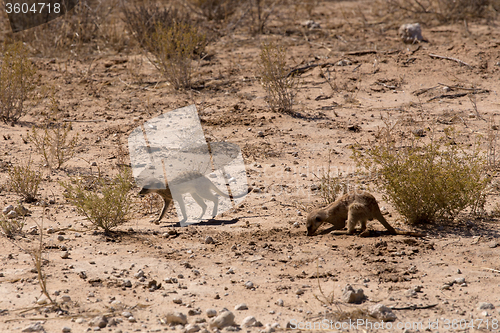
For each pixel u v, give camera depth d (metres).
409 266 16.17
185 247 17.95
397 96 37.19
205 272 16.05
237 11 56.78
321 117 33.81
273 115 34.19
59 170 26.02
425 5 57.53
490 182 23.08
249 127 32.25
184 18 51.09
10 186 23.58
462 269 15.93
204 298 14.38
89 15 51.97
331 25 53.56
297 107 35.81
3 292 14.43
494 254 16.78
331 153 27.98
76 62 45.78
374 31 50.84
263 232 19.14
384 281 15.29
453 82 38.91
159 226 20.14
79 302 13.97
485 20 52.69
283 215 20.88
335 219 19.00
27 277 15.35
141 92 39.25
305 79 40.88
